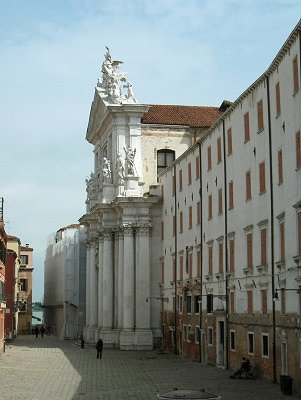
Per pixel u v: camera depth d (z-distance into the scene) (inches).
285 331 1457.9
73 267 3907.5
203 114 3019.2
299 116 1392.7
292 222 1432.1
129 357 2394.2
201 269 2154.3
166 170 2669.8
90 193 3250.5
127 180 2827.3
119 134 2906.0
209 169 2089.1
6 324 3469.5
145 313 2743.6
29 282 4960.6
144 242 2770.7
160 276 2760.8
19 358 2386.8
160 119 2942.9
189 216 2314.2
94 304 3164.4
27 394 1459.2
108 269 2938.0
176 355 2439.7
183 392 911.0
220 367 1951.3
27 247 5059.1
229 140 1902.1
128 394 1448.1
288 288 1450.5
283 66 1496.1
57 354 2568.9
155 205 2787.9
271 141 1577.3
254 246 1684.3
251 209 1712.6
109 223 2950.3
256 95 1685.5
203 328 2122.3
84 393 1472.7
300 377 1355.8
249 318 1705.2
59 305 4330.7
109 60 3019.2
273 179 1561.3
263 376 1605.6
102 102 3026.6
